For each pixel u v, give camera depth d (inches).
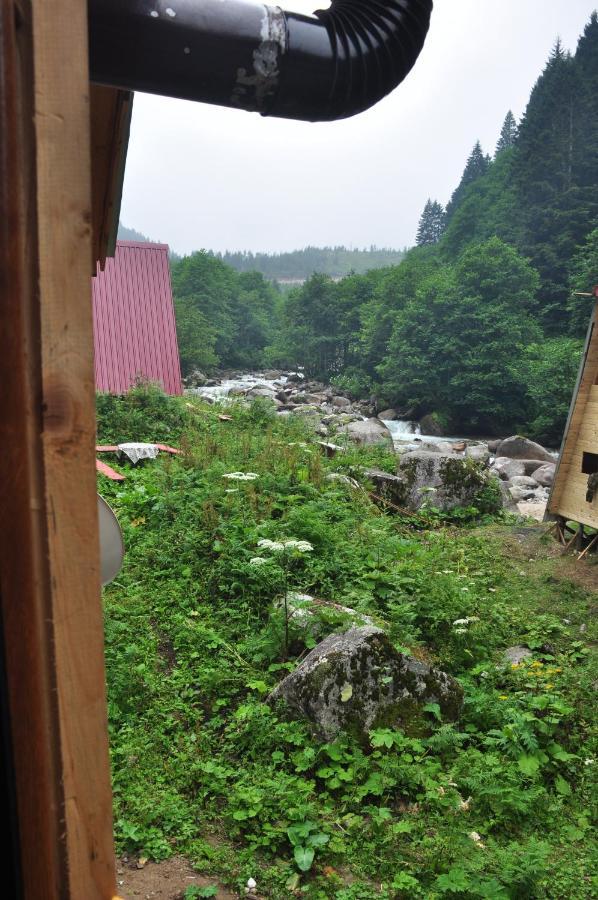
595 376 418.6
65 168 42.9
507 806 181.3
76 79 42.9
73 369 44.0
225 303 3297.2
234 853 158.7
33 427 43.1
